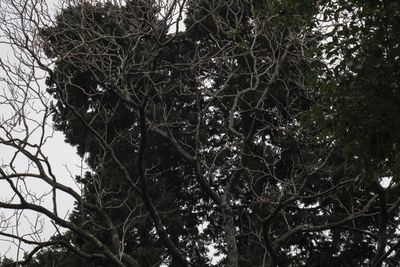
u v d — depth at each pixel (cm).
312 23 892
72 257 1706
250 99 1684
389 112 718
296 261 1836
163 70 1694
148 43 1449
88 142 1716
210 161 1811
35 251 1166
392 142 757
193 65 1363
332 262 1752
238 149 1574
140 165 1227
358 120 754
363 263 1778
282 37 1282
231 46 1480
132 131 1883
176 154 1970
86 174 1695
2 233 1100
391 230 1619
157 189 1895
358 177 1116
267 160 1611
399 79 714
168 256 1991
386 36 718
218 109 1983
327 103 837
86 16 1281
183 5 1178
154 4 1193
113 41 1267
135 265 1255
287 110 1378
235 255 1259
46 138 1219
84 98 1831
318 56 953
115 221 1714
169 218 1878
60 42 1354
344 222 1241
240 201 2016
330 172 1266
